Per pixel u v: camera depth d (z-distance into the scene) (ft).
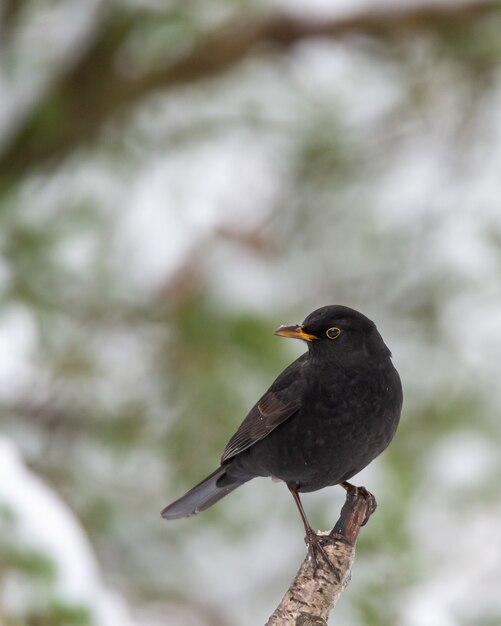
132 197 45.29
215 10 45.60
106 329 42.09
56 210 43.73
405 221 49.70
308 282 48.55
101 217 44.01
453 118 51.55
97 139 46.19
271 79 50.44
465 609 40.81
